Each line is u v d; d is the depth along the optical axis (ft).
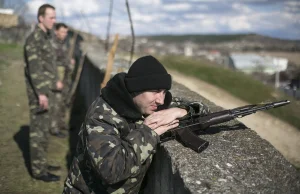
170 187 6.73
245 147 7.17
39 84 13.56
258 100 33.73
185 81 40.75
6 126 20.12
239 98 34.50
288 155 19.06
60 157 16.75
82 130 6.85
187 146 7.00
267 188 5.75
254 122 25.09
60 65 22.59
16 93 27.07
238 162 6.52
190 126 7.29
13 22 67.77
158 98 6.68
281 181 5.95
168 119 6.84
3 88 28.17
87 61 25.18
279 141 21.16
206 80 40.81
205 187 5.74
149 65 6.56
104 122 6.52
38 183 14.03
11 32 67.15
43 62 15.71
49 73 16.12
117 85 6.69
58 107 19.54
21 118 21.76
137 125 6.93
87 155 6.41
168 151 6.88
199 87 38.17
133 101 6.69
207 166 6.36
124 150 6.30
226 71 45.27
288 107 26.96
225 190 5.67
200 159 6.59
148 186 8.46
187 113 7.30
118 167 6.12
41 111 13.93
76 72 27.94
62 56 22.66
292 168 6.36
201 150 6.82
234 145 7.25
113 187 6.72
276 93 32.86
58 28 22.09
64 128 20.54
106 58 24.13
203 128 7.28
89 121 6.58
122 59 24.02
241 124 8.52
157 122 6.76
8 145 17.57
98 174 6.21
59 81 19.21
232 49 270.67
